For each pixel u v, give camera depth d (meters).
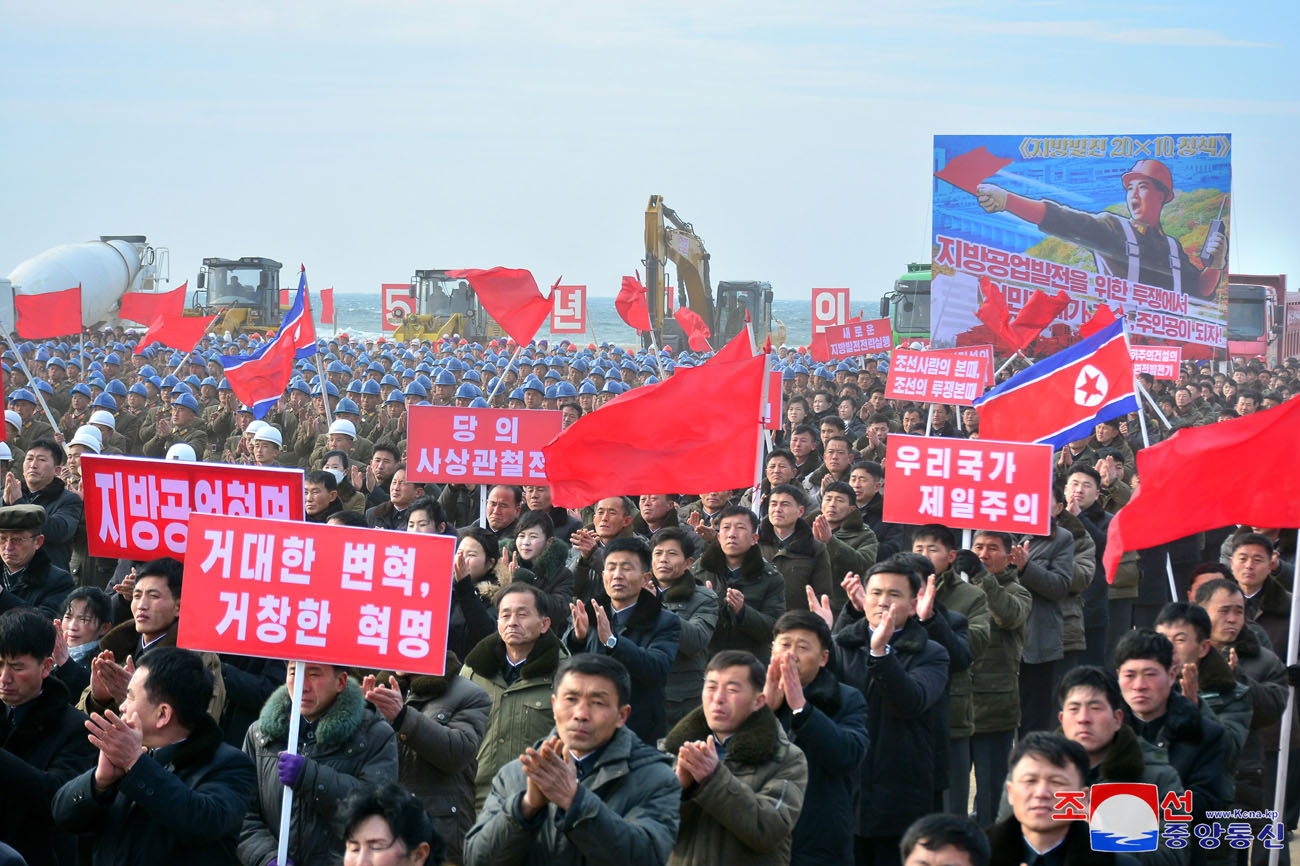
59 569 8.85
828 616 7.62
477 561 9.16
